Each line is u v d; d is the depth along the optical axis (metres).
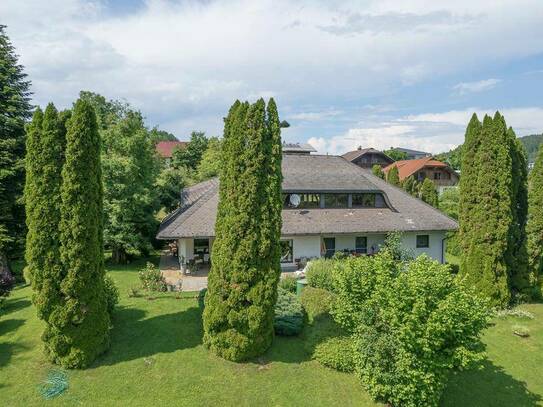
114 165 26.45
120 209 26.31
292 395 11.51
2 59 25.81
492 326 17.52
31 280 11.83
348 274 12.67
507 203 19.14
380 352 11.01
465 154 20.25
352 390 11.91
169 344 13.54
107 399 10.85
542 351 15.49
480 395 12.72
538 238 21.58
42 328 14.33
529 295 20.95
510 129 20.95
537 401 12.63
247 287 12.88
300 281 19.11
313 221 26.50
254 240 12.81
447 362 10.47
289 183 27.86
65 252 11.79
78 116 11.74
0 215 24.59
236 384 11.80
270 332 13.40
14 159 25.03
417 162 69.94
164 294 18.62
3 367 11.92
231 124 13.11
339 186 28.42
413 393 10.67
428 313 10.46
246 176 12.78
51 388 11.08
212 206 26.00
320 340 13.61
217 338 12.91
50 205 11.75
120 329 14.41
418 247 27.66
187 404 10.86
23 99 26.08
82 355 11.96
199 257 26.91
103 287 12.75
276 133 13.09
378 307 11.63
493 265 19.28
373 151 76.12
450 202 42.53
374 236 27.53
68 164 11.66
